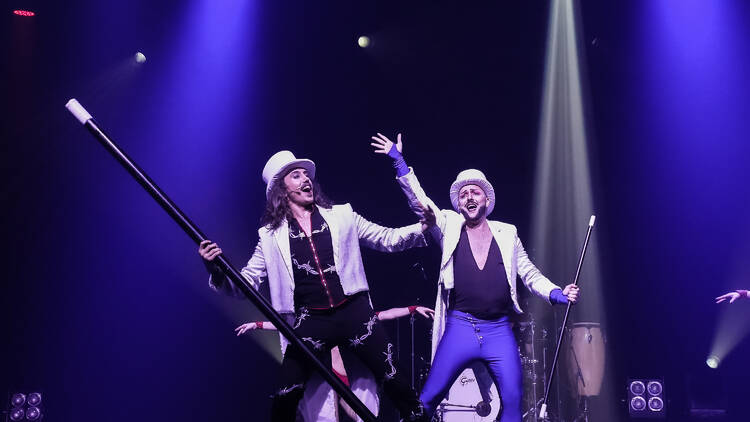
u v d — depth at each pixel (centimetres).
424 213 362
